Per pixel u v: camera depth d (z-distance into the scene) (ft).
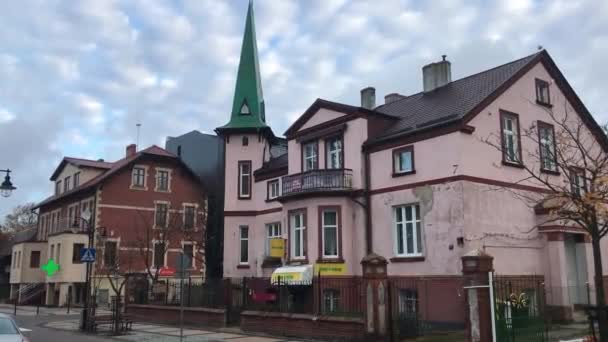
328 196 84.69
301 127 96.99
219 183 157.99
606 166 56.80
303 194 86.43
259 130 117.60
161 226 147.74
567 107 87.45
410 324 57.62
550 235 75.05
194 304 87.71
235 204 115.96
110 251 138.92
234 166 117.70
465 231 68.95
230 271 113.70
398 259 76.74
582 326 65.46
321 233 84.53
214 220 155.74
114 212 149.79
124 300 104.06
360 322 55.52
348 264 82.23
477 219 70.59
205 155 166.61
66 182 179.83
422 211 74.59
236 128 117.60
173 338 67.62
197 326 81.20
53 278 153.58
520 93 80.74
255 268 111.75
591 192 45.93
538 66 85.15
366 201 82.74
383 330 53.52
